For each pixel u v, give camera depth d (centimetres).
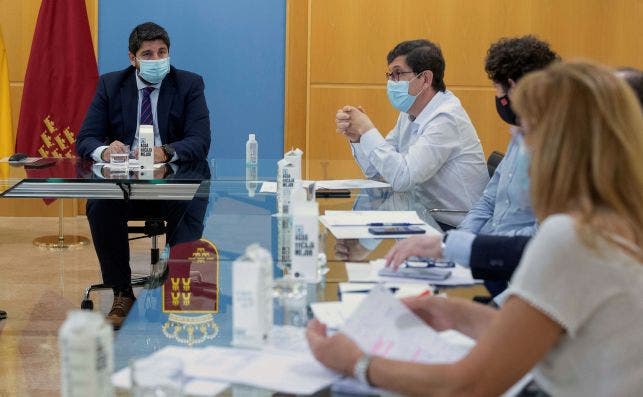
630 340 147
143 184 383
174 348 178
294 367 167
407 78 413
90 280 536
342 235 286
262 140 707
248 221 309
